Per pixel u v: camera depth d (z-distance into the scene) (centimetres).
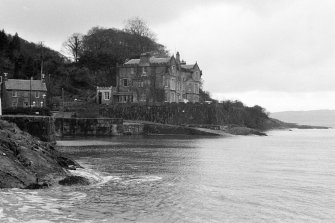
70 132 10756
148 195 3003
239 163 4956
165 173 4059
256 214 2536
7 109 10581
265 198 2956
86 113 12731
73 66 17162
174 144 7844
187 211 2581
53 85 15325
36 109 10781
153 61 13875
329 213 2567
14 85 12362
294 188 3331
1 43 15900
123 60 17488
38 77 15312
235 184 3491
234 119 14238
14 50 16212
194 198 2930
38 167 3441
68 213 2467
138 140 8956
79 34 19100
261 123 16275
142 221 2358
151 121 12925
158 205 2714
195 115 13100
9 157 3278
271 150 6862
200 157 5569
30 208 2527
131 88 13962
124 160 5116
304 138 11044
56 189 3111
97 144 7675
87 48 18162
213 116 13238
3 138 3584
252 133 12400
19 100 12381
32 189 3042
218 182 3575
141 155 5731
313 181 3669
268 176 3938
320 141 9619
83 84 16438
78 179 3362
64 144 7644
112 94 14075
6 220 2272
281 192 3167
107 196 2945
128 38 18425
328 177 3900
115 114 13162
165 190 3194
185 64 16275
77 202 2738
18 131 4478
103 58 17425
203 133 11344
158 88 13700
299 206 2734
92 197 2895
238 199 2916
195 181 3609
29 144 3881
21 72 14938
